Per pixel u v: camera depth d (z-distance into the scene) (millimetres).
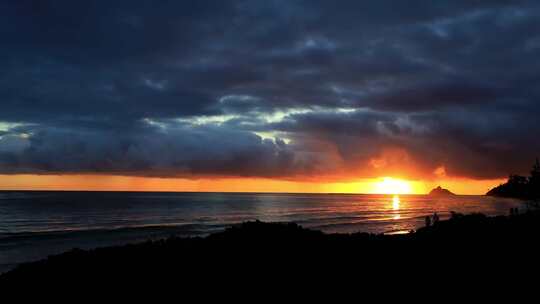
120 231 57594
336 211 117188
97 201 148500
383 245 26312
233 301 15055
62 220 76438
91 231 57344
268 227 29641
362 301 15000
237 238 26156
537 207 59719
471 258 21797
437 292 15789
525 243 25828
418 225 70375
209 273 18516
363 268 20000
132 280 17359
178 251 22922
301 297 15531
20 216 83750
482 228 32656
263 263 20406
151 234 54500
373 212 113875
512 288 15961
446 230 32781
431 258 22203
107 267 19406
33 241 48031
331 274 18781
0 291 16359
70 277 17812
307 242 25906
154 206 123375
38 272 18891
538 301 14312
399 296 15453
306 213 105562
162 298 15266
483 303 14273
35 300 15141
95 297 15320
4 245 45156
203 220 79125
